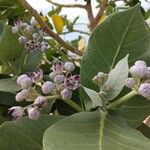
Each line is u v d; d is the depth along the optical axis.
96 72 0.23
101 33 0.23
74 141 0.18
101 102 0.20
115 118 0.20
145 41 0.23
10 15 0.40
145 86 0.18
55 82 0.21
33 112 0.20
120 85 0.20
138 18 0.23
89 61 0.23
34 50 0.28
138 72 0.19
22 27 0.28
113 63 0.23
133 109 0.23
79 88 0.24
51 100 0.24
